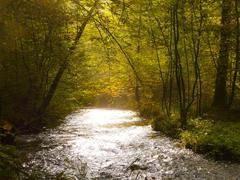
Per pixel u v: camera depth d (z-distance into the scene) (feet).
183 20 64.03
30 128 61.05
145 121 91.56
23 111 57.77
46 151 47.88
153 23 65.98
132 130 72.74
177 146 53.67
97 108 166.81
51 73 64.75
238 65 72.23
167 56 75.77
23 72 55.11
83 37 50.01
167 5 61.72
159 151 50.14
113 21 26.22
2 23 24.21
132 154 48.24
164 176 37.27
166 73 81.30
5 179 17.43
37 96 59.21
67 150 49.67
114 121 92.73
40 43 45.52
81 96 84.28
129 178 36.22
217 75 74.54
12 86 55.01
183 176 37.27
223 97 75.10
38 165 38.73
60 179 22.43
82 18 29.45
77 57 59.82
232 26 64.34
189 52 75.15
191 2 61.41
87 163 42.39
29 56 52.60
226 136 50.60
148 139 60.59
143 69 81.71
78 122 89.61
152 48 78.13
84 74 74.38
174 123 67.72
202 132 53.83
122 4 24.32
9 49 37.29
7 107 55.67
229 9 64.80
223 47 69.41
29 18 26.27
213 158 45.27
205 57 77.66
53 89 60.54
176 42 63.98
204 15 63.57
